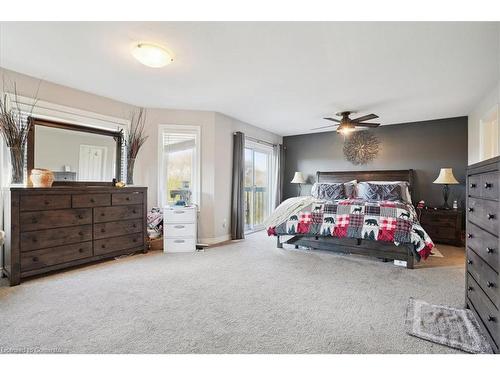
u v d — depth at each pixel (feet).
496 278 4.75
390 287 8.27
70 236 9.60
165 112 14.10
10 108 9.39
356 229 11.25
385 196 15.15
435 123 16.25
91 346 5.07
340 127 14.40
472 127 14.11
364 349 5.04
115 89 11.27
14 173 9.16
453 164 15.74
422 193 16.62
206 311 6.56
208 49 7.75
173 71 9.37
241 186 15.98
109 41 7.36
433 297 7.48
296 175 20.24
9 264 8.63
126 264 10.53
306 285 8.38
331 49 7.72
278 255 12.11
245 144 17.93
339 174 19.11
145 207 12.23
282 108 13.96
